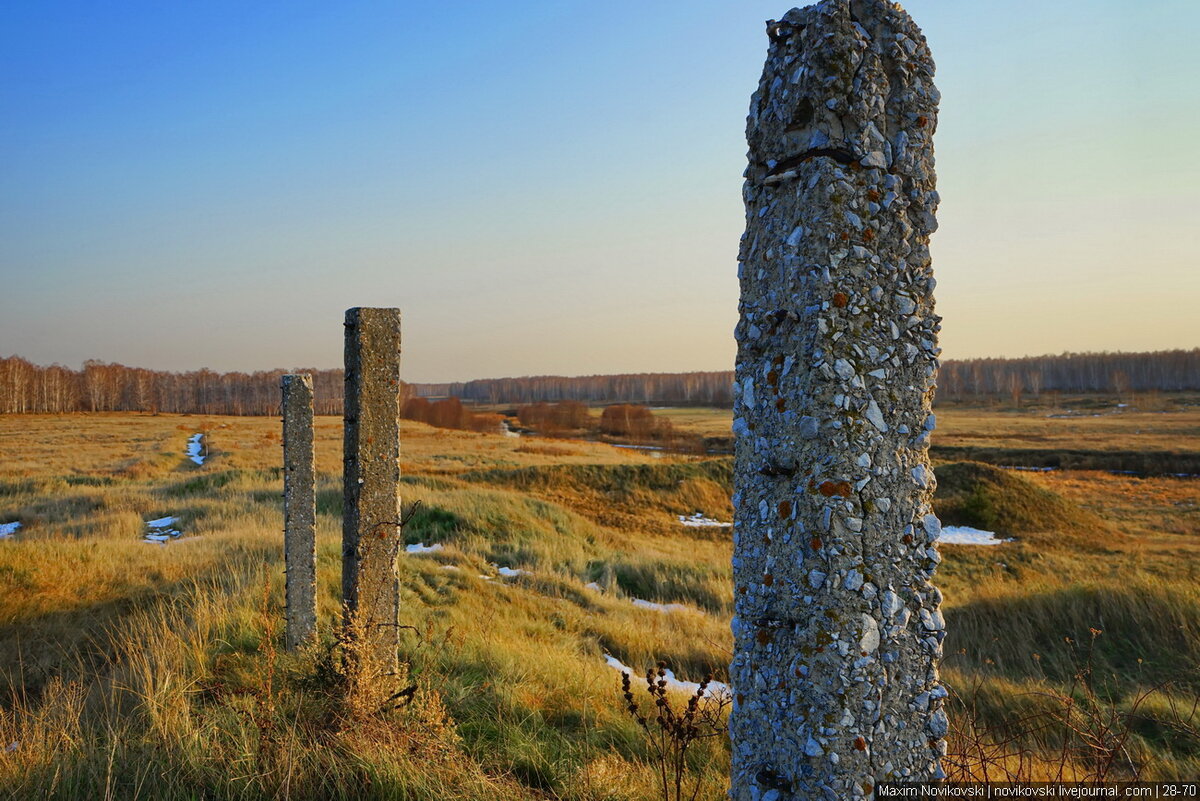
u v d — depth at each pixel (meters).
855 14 2.86
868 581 2.56
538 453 40.69
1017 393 97.94
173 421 73.19
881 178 2.77
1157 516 26.08
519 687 5.55
